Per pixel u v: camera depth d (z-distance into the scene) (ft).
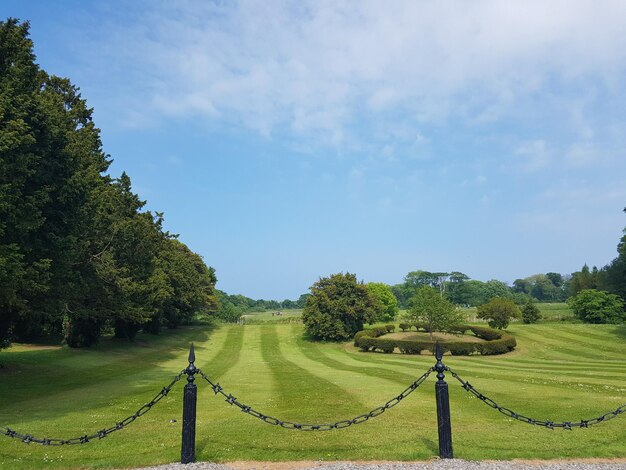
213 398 50.52
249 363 108.58
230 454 26.40
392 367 93.56
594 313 202.69
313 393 53.21
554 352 141.38
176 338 172.76
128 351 127.54
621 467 24.63
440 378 26.61
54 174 55.98
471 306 431.84
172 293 155.43
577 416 38.01
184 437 25.11
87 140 88.69
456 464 24.59
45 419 38.83
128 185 122.11
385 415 38.63
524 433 32.09
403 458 25.75
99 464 24.71
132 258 112.27
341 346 164.55
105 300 105.70
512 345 143.33
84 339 124.77
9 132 42.22
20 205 46.65
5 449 28.07
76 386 64.23
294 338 181.47
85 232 73.20
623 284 197.47
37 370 79.97
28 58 56.29
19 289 54.24
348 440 29.63
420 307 154.30
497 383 61.46
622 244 178.91
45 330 132.57
